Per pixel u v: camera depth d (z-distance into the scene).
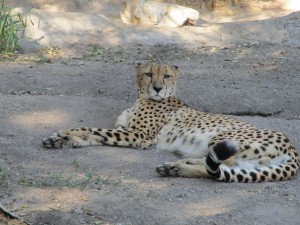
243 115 13.80
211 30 19.38
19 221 8.09
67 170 10.02
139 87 12.31
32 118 12.28
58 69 15.44
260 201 9.02
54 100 13.21
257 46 18.61
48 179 9.45
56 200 8.82
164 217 8.44
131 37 18.38
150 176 9.95
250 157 10.07
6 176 9.44
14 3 21.36
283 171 9.91
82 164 10.34
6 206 8.59
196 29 19.38
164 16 19.45
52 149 11.02
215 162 9.45
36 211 8.47
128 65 16.30
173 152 11.39
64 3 21.75
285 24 19.64
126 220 8.37
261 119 13.10
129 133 11.55
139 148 11.58
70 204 8.71
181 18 19.48
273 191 9.44
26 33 17.70
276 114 13.86
